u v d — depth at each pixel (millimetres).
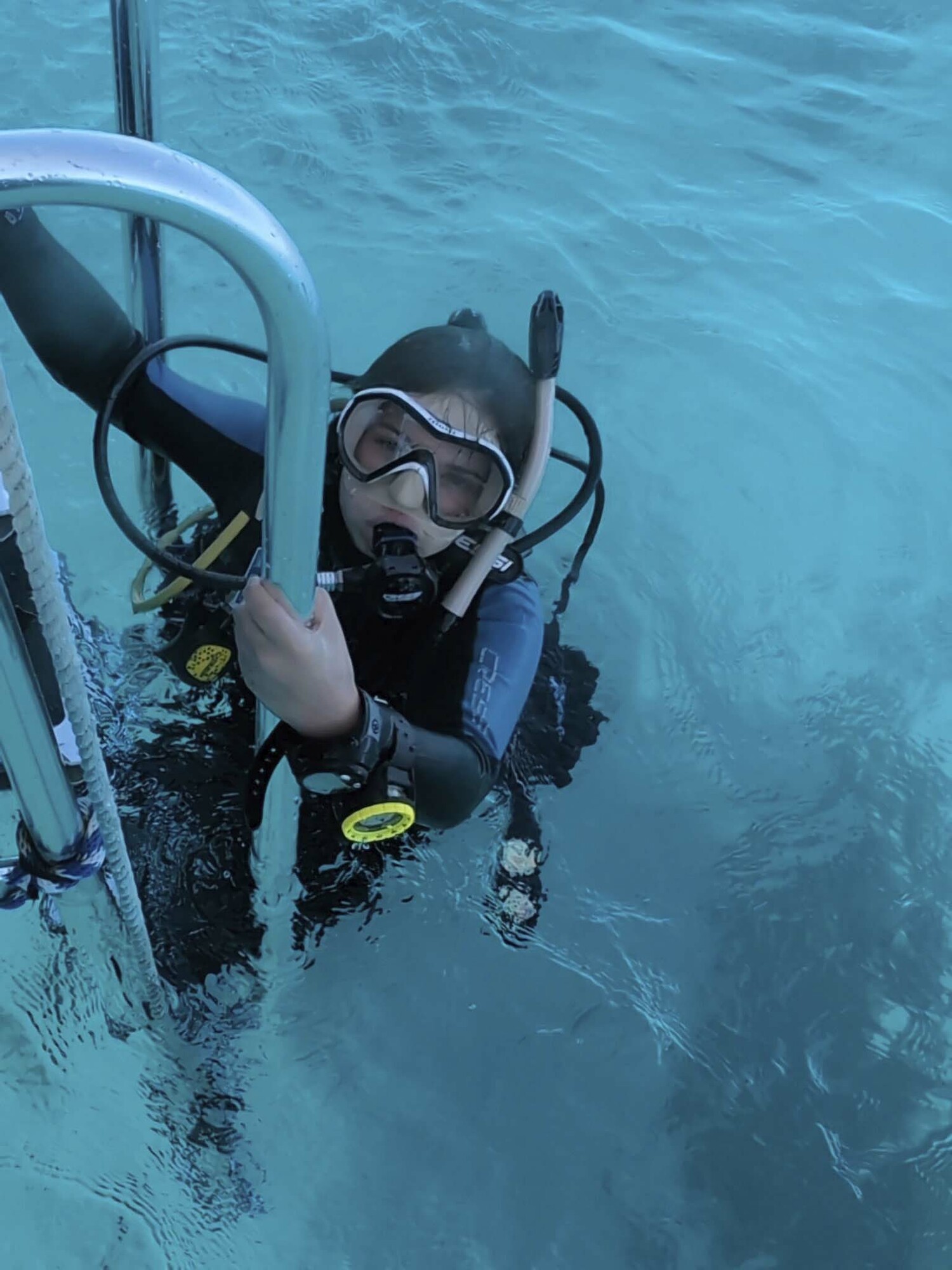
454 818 1306
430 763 1193
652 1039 1516
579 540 2195
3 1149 1360
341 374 1554
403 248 2738
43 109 2875
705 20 3697
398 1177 1388
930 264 2941
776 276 2842
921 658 2074
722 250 2885
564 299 2686
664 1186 1406
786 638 2080
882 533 2289
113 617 1897
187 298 2527
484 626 1485
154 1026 1417
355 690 1011
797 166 3201
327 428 770
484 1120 1438
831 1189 1420
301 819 1546
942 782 1888
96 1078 1415
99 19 3189
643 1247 1366
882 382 2605
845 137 3324
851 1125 1471
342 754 1019
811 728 1947
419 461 1312
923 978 1627
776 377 2578
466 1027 1497
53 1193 1337
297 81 3131
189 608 1581
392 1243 1343
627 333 2631
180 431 1589
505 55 3377
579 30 3533
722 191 3076
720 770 1861
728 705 1963
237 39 3221
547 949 1576
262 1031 1463
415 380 1354
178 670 1573
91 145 604
